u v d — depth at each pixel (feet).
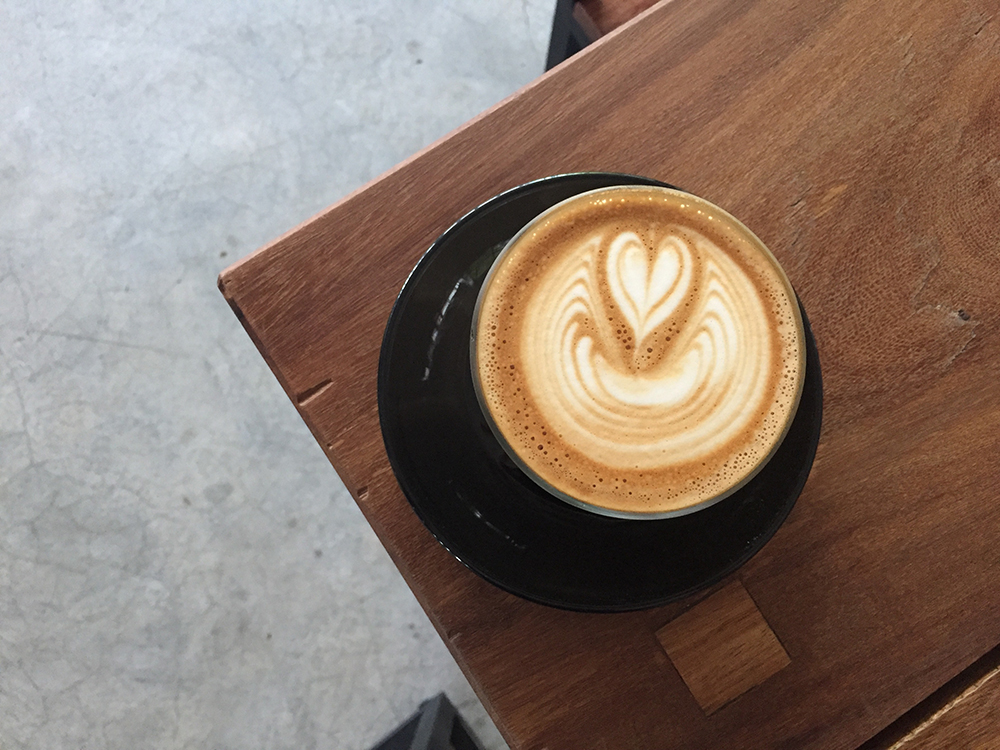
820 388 0.96
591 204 0.91
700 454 0.88
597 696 0.99
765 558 1.02
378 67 2.17
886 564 1.02
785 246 1.03
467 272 0.95
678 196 0.91
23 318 2.06
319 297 0.99
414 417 0.93
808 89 1.04
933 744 1.00
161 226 2.11
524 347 0.89
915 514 1.03
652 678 1.00
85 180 2.11
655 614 1.01
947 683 1.02
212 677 1.98
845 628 1.02
